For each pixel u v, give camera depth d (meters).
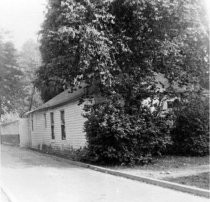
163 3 17.70
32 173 16.20
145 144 17.17
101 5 17.86
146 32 18.78
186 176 13.12
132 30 18.86
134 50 18.98
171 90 19.81
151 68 19.33
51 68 19.42
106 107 17.34
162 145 17.62
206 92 21.48
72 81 19.31
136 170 15.52
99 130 17.23
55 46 18.88
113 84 17.84
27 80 56.00
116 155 16.94
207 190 10.43
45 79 20.56
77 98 22.69
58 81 19.66
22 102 55.72
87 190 11.82
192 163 16.89
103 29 18.11
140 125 17.09
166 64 19.83
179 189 11.34
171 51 18.95
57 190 11.99
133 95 18.28
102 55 17.25
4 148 36.59
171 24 18.67
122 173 14.77
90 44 17.16
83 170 16.86
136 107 18.12
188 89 20.41
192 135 19.67
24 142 38.06
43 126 31.77
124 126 16.88
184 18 18.36
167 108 21.45
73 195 11.10
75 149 23.94
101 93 18.58
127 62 19.02
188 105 20.19
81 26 17.20
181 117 20.05
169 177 13.14
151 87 18.98
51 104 27.78
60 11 18.30
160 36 18.91
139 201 9.95
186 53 20.47
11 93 55.56
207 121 19.75
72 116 24.42
